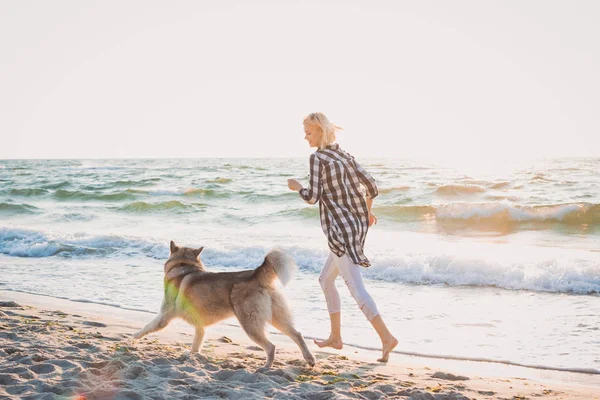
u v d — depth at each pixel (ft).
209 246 39.47
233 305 14.76
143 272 33.30
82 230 53.57
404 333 20.22
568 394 13.24
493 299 25.82
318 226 55.06
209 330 20.89
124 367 13.75
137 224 58.18
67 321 20.18
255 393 12.12
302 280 30.50
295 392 12.34
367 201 15.19
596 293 26.45
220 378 13.53
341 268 14.92
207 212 66.23
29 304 24.76
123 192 86.74
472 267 30.25
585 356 17.20
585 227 51.98
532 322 21.58
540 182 89.71
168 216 64.23
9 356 14.34
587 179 94.94
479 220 56.65
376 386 13.08
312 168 14.15
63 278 31.45
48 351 14.96
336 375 14.26
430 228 52.90
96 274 32.68
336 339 16.14
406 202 71.46
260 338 14.51
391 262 32.24
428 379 14.34
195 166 216.33
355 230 14.29
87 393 11.64
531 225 53.67
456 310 23.77
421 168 151.53
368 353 17.79
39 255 40.47
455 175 114.01
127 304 24.91
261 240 44.16
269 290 14.65
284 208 68.95
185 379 13.03
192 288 15.49
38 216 64.23
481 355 17.52
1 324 18.62
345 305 24.76
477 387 13.67
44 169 192.54
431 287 28.78
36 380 12.26
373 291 27.96
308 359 14.78
